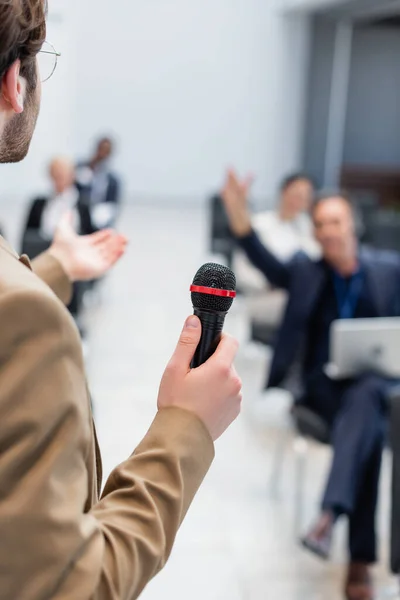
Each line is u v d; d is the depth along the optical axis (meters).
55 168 5.59
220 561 2.87
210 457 0.71
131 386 4.59
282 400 4.57
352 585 2.70
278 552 2.96
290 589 2.73
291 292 3.22
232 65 13.28
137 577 0.64
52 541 0.57
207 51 13.22
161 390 0.73
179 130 13.45
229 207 3.38
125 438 3.82
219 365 0.72
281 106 13.41
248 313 4.70
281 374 3.26
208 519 3.18
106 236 1.48
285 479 3.58
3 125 0.69
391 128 12.62
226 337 0.75
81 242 1.45
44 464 0.58
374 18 12.18
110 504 0.66
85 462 0.65
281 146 13.57
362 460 2.71
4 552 0.57
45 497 0.57
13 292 0.58
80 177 7.17
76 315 4.23
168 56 13.19
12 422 0.57
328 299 3.19
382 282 3.18
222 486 3.47
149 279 7.45
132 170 13.51
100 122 13.25
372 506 2.73
